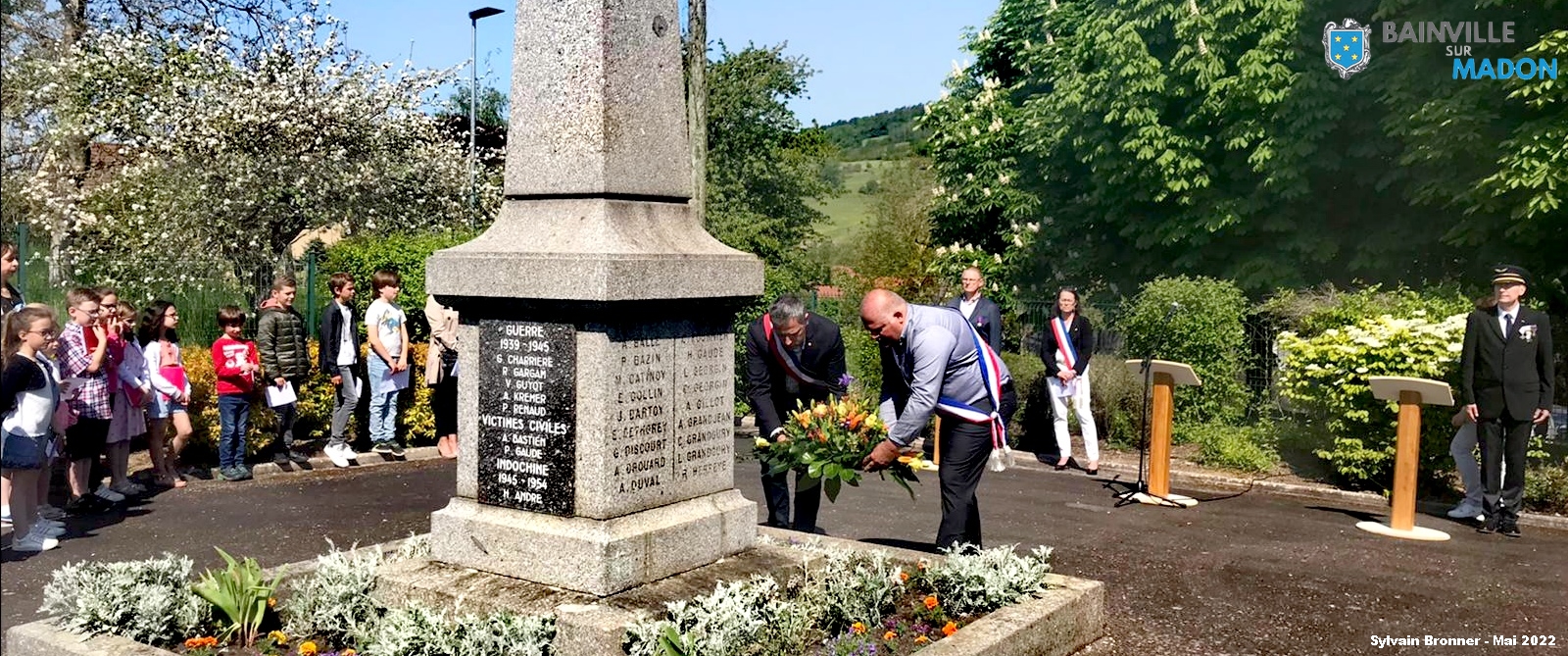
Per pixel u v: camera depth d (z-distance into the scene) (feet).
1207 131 55.52
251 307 46.26
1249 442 40.16
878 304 20.44
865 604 18.07
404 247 45.01
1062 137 62.28
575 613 16.16
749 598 16.61
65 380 26.99
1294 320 42.75
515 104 18.95
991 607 18.60
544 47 18.58
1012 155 66.44
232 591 17.19
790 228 137.08
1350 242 55.21
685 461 18.83
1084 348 40.06
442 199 72.23
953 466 21.56
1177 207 57.57
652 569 17.79
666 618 16.38
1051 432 44.45
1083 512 32.35
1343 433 36.19
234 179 61.98
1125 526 30.32
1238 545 27.81
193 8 69.15
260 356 36.22
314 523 29.17
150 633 16.69
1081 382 40.01
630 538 17.39
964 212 66.69
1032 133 65.00
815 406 21.11
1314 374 36.73
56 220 53.67
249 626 17.25
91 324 29.09
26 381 24.47
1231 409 43.16
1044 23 69.72
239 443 34.83
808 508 25.58
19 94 45.68
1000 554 19.66
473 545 18.42
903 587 19.43
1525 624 21.18
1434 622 21.27
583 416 17.37
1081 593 19.10
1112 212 59.62
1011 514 31.94
